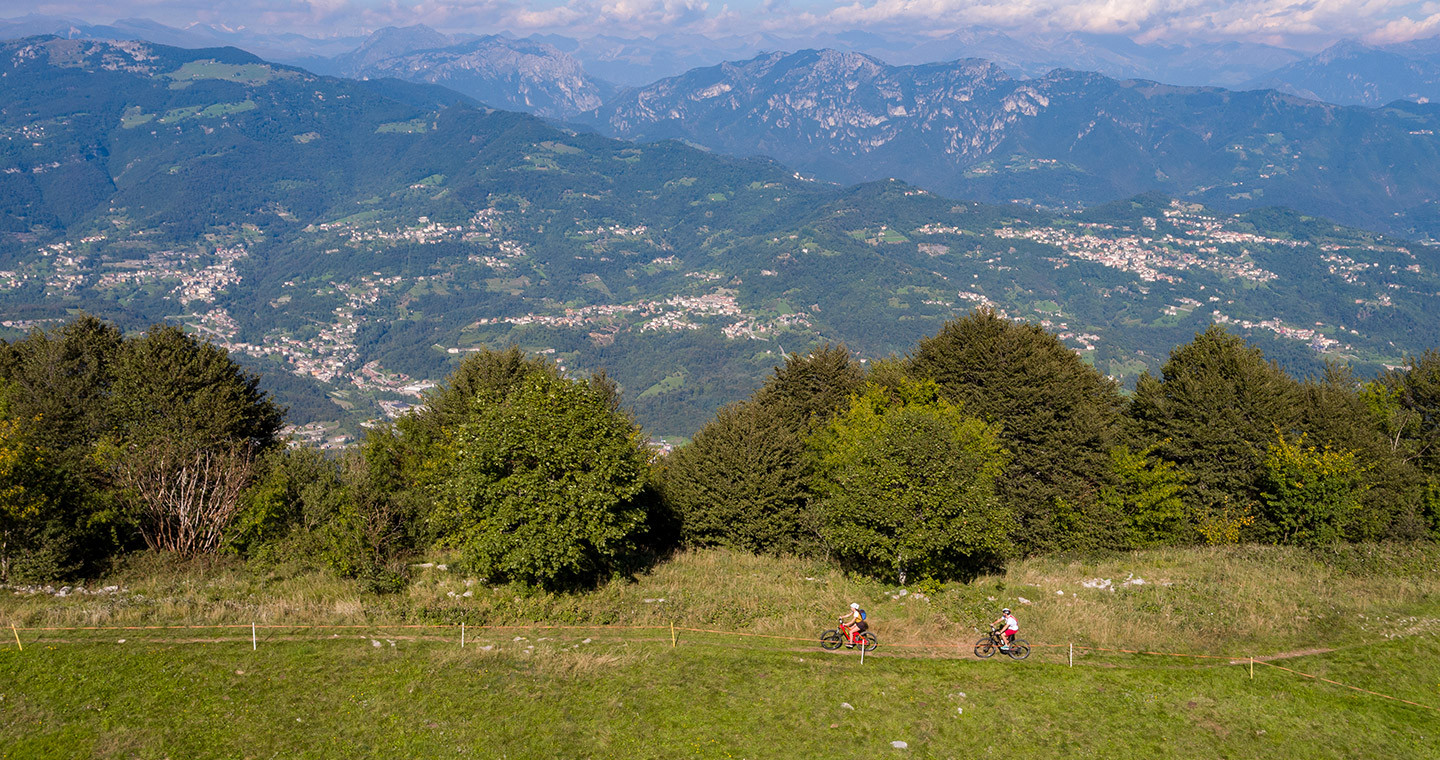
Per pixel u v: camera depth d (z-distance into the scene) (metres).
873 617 30.19
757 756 19.70
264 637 25.50
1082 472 44.91
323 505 35.41
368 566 32.53
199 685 21.61
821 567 38.91
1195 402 47.25
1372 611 30.67
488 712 21.19
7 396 40.28
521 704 21.66
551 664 24.17
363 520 34.19
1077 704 22.50
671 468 47.81
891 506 33.16
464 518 33.31
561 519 30.81
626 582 35.00
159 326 44.69
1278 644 27.69
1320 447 45.69
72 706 20.16
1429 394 50.62
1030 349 47.72
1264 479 45.19
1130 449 48.09
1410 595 32.84
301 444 40.69
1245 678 24.14
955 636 28.31
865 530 33.94
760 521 42.28
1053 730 21.19
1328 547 41.31
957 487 33.59
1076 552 43.91
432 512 37.44
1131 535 45.00
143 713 20.08
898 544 33.44
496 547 30.42
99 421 41.69
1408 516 45.16
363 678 22.61
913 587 34.22
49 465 33.03
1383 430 51.69
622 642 26.73
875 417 42.31
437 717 20.81
